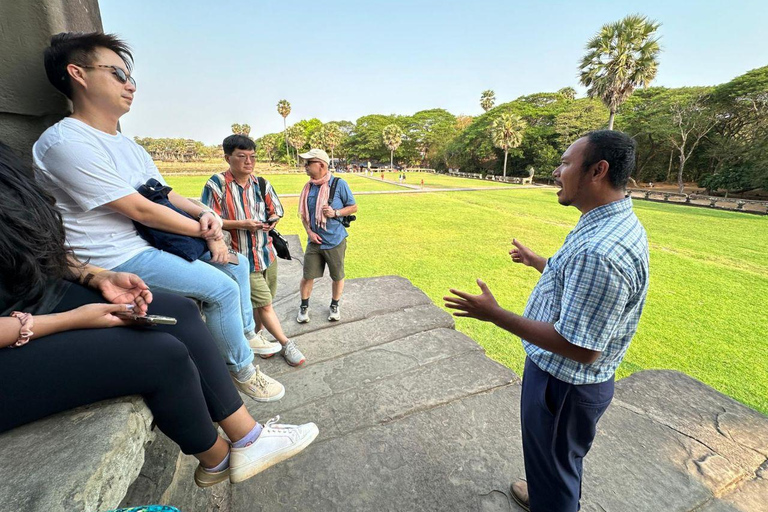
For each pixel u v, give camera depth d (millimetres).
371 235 12016
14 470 719
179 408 970
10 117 1366
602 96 20719
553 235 12320
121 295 996
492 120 40312
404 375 2418
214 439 1088
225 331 1453
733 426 2059
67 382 826
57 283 966
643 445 1902
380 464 1727
